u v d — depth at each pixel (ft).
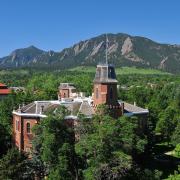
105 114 250.37
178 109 513.04
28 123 325.42
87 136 233.35
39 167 246.47
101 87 303.07
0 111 383.04
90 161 223.71
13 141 340.59
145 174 243.81
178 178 245.04
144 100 588.50
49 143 224.74
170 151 371.35
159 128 393.91
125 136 236.84
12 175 233.55
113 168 220.23
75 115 297.53
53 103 330.95
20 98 436.76
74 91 516.32
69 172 225.56
